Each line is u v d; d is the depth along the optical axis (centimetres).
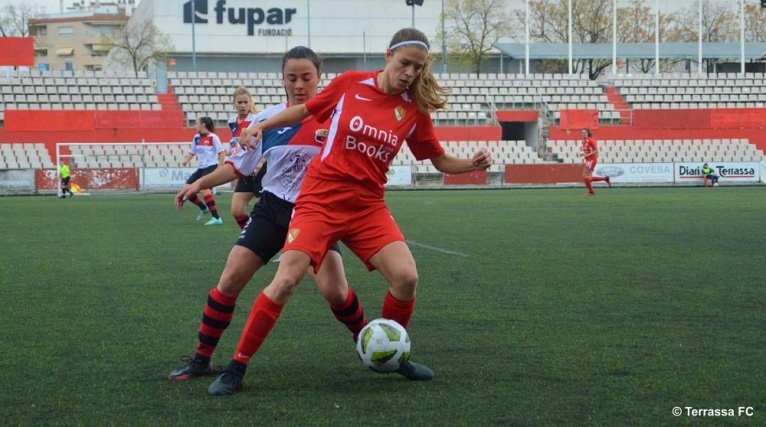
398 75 498
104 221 1855
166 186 3656
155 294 858
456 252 1221
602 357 574
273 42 5700
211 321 528
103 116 4031
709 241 1366
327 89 512
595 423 425
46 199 2923
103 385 509
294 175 539
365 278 970
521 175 4022
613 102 4753
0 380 521
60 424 431
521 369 542
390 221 524
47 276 990
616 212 2075
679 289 879
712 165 4112
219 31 5600
